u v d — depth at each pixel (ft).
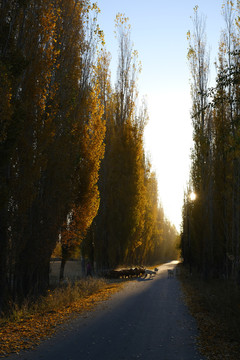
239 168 68.54
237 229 67.77
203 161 88.17
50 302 41.65
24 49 44.04
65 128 53.67
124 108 110.93
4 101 30.73
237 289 49.83
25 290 46.60
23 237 43.06
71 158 57.00
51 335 27.37
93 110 69.05
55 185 50.37
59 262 169.89
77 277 90.53
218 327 30.89
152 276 108.78
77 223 67.82
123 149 107.55
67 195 54.24
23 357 21.48
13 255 41.91
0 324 30.91
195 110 87.56
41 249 47.32
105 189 105.19
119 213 104.22
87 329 29.66
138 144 109.40
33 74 44.01
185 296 54.60
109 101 110.63
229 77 33.06
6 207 39.96
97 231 104.01
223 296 46.75
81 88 65.10
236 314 34.09
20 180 41.81
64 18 56.70
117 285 71.87
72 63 56.95
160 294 57.41
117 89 111.75
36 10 44.62
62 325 31.04
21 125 33.94
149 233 162.50
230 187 74.33
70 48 56.70
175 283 81.66
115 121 110.32
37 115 44.57
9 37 37.19
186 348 24.31
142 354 22.70
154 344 25.31
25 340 25.49
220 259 90.94
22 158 42.14
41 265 49.39
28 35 44.19
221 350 23.73
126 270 97.76
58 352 22.75
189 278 96.32
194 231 108.17
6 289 40.32
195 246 114.73
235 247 69.92
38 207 47.32
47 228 48.67
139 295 55.11
